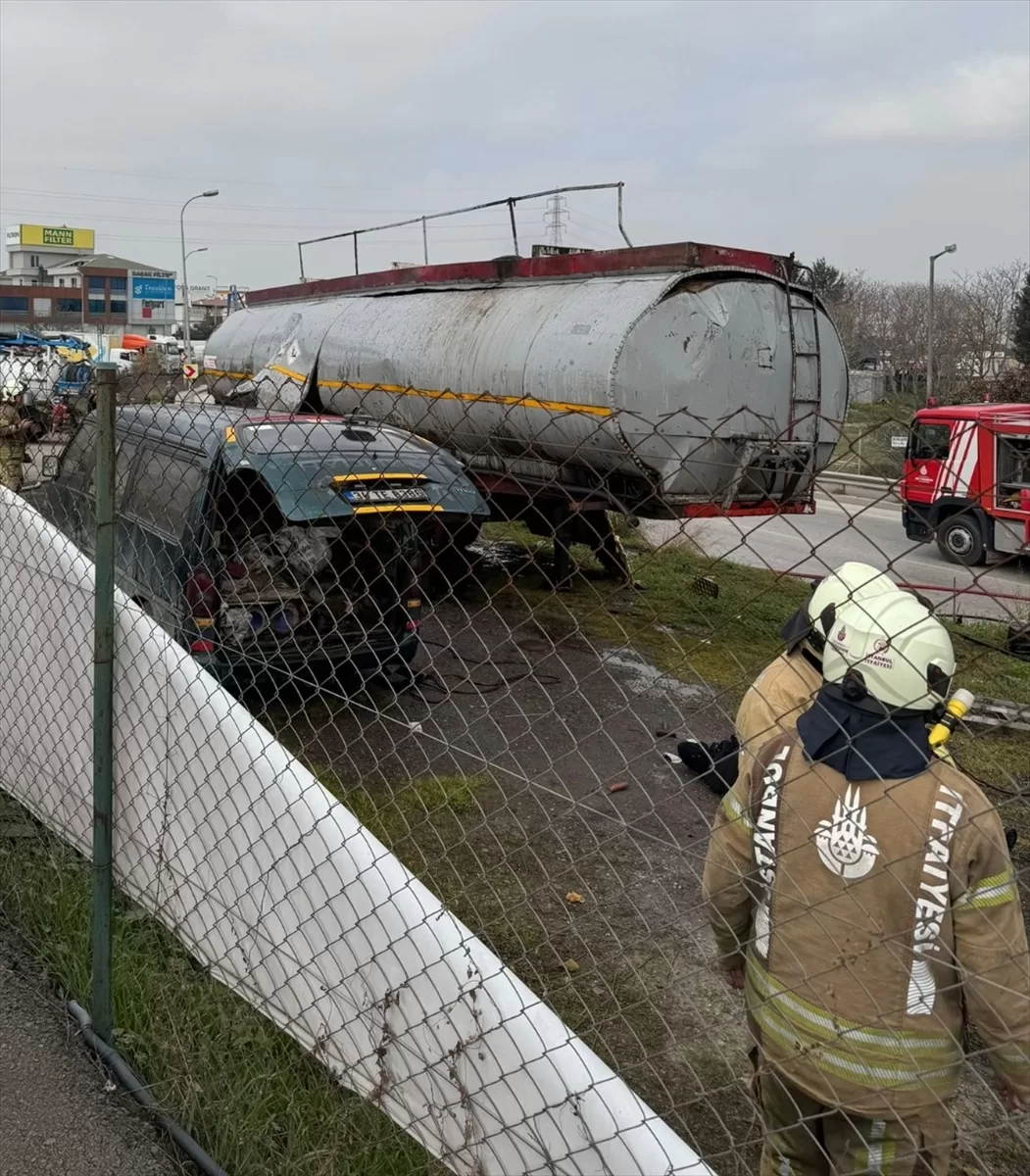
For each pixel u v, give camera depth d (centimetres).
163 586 522
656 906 398
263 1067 262
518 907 393
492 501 876
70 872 355
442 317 943
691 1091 294
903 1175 176
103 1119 256
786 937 181
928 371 2392
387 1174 232
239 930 285
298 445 525
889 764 169
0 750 414
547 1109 203
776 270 819
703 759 515
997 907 164
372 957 242
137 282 8381
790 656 256
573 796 494
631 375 743
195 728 291
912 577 1064
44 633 371
